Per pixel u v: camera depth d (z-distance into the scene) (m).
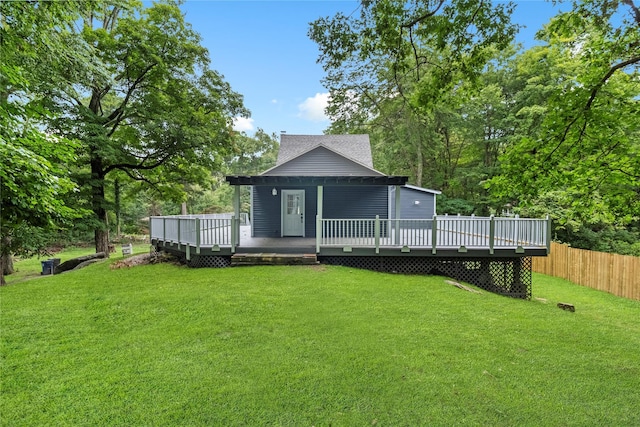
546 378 3.87
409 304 6.42
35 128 4.73
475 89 5.83
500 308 6.39
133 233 27.61
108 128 14.40
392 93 18.80
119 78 13.66
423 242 9.44
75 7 7.40
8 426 2.96
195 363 4.09
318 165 13.13
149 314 5.77
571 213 6.45
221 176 46.28
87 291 7.22
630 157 5.40
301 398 3.40
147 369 3.94
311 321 5.46
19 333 4.99
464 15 4.85
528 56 21.00
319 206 9.96
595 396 3.53
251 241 11.27
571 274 12.45
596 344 4.89
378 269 9.56
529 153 5.74
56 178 4.45
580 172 5.54
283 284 7.52
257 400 3.36
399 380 3.75
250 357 4.25
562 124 5.35
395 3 4.82
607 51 5.28
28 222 4.81
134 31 12.76
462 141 28.23
